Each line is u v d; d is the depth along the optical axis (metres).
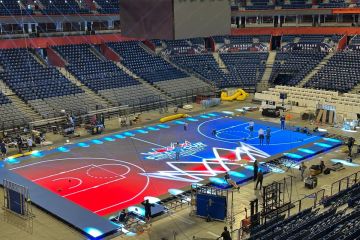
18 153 36.91
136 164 33.72
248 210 25.86
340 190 27.41
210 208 24.83
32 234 23.44
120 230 23.78
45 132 42.69
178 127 44.12
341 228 19.77
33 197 27.59
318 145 37.75
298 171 32.16
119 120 45.94
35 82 49.38
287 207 25.20
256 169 30.05
